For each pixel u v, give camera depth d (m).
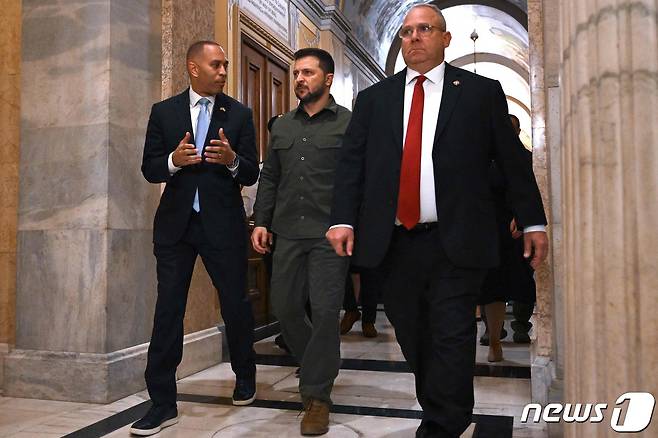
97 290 3.39
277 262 2.87
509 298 3.93
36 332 3.50
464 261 2.08
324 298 2.70
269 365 4.27
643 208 1.07
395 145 2.22
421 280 2.22
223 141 2.79
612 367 1.09
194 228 2.90
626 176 1.09
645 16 1.09
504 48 17.86
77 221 3.46
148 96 3.79
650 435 1.05
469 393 2.09
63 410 3.15
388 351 4.77
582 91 1.19
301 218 2.80
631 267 1.08
